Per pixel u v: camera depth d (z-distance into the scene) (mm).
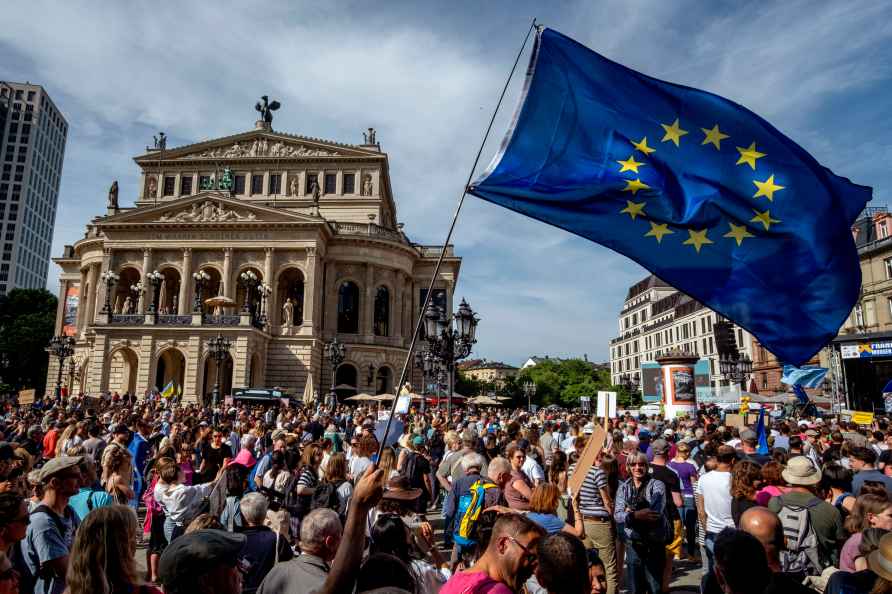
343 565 3971
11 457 9898
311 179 82500
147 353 61406
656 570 9820
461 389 114938
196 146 83188
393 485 7672
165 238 69125
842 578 5465
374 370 72438
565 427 23906
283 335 67562
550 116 8617
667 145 8547
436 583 5953
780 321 8219
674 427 26172
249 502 7930
